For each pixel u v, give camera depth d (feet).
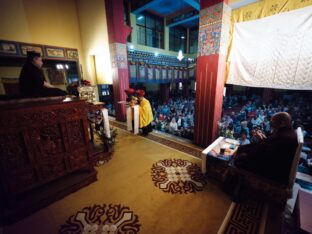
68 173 6.82
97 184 7.31
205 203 6.12
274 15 7.80
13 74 14.58
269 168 5.85
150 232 4.99
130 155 9.96
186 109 26.58
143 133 13.85
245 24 8.78
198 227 5.13
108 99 27.96
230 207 5.91
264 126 12.62
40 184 6.07
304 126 16.17
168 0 27.76
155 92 44.11
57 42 16.97
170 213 5.68
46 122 5.88
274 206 5.91
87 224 5.33
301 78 7.57
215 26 8.71
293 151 5.38
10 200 5.45
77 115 6.73
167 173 8.04
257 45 8.57
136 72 28.09
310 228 3.92
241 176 6.40
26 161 5.65
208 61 9.38
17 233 5.08
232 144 8.31
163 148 10.88
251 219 5.39
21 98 6.47
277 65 8.12
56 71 17.02
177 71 36.40
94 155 9.61
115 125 16.44
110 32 15.24
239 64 9.39
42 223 5.40
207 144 10.56
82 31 18.40
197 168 8.43
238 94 44.19
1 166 5.15
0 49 13.53
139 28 32.37
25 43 14.66
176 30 40.19
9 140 5.19
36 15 15.24
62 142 6.47
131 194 6.64
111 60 16.19
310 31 7.00
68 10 17.47
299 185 6.94
